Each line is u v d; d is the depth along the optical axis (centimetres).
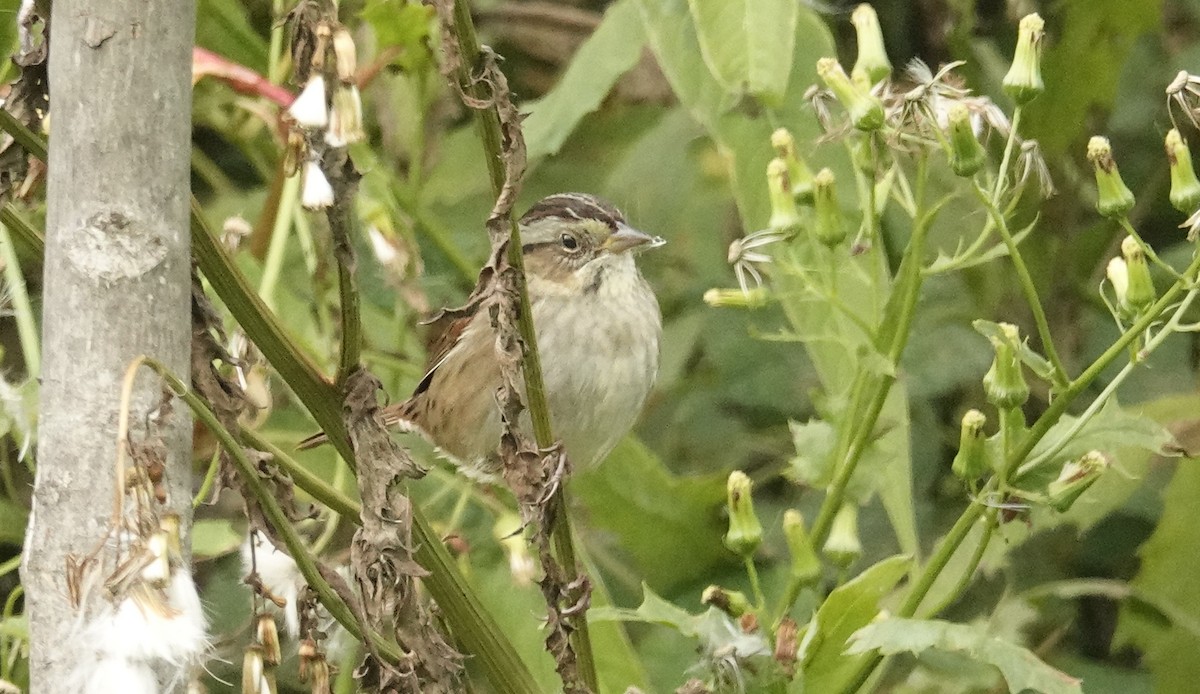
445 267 786
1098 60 698
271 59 644
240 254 668
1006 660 425
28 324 519
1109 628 724
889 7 786
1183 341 739
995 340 482
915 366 735
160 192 328
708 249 823
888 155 563
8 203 384
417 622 396
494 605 638
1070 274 730
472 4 859
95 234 324
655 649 666
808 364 796
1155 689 643
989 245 718
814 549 511
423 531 424
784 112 649
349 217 381
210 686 648
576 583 423
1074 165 732
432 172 777
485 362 727
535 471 405
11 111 375
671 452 798
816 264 609
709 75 645
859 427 524
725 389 799
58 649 317
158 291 328
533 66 870
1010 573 712
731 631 457
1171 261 723
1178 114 759
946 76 596
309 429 712
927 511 736
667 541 679
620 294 746
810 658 479
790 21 582
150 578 304
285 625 475
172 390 319
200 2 707
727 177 821
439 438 755
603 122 851
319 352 652
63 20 327
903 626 438
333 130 350
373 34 673
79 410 322
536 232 768
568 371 721
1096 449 482
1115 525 718
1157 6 689
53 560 321
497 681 437
